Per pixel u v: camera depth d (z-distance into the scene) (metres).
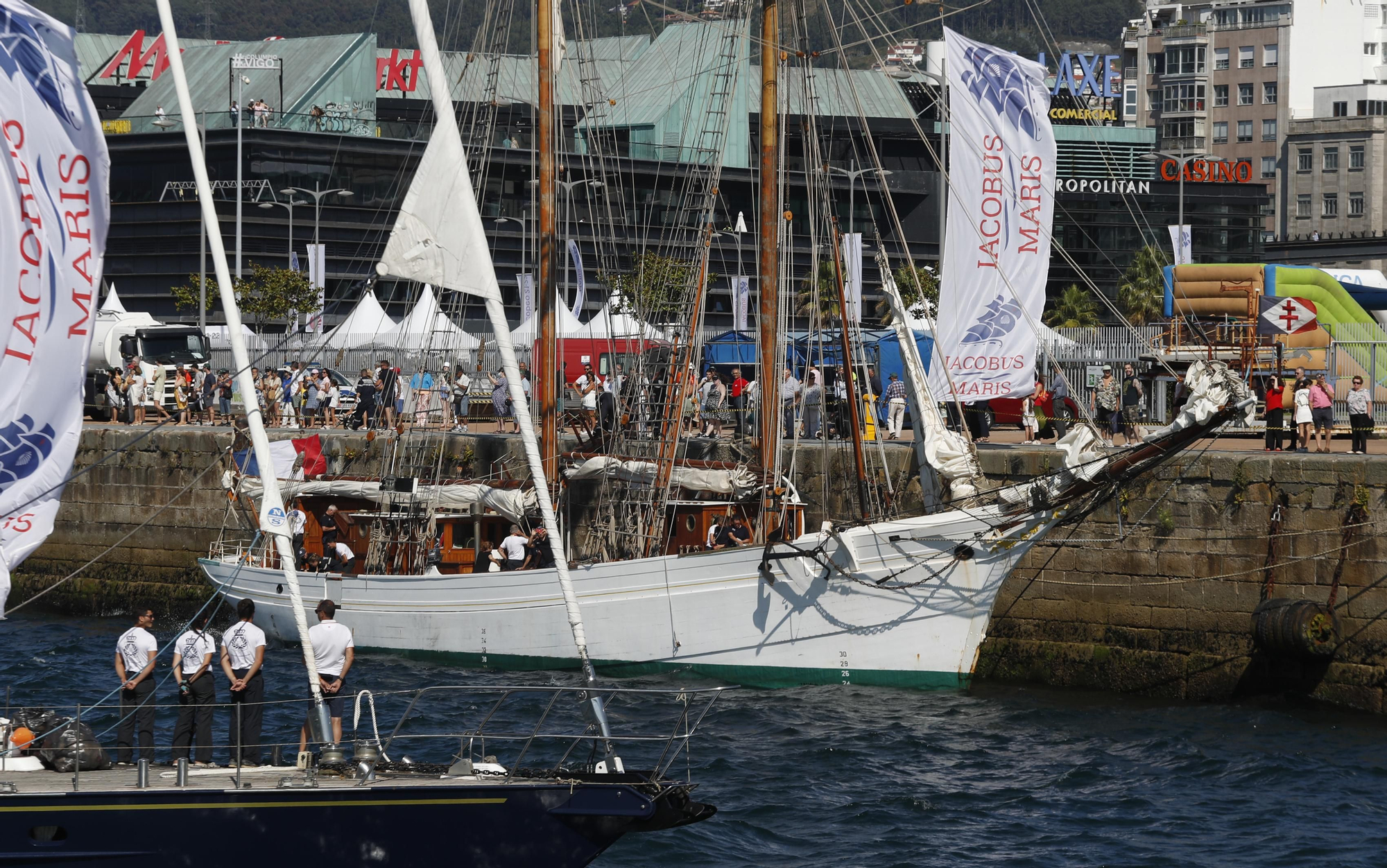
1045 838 78.06
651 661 117.12
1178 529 114.38
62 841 56.31
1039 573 120.44
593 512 139.75
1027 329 114.00
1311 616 105.50
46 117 57.50
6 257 56.56
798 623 113.25
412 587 126.94
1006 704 109.94
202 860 57.69
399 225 68.25
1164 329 167.38
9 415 56.88
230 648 70.44
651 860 73.81
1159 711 108.50
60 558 174.00
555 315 133.25
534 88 151.25
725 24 140.62
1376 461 106.44
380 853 59.66
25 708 65.88
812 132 130.88
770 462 125.12
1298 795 85.81
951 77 112.81
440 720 101.50
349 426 182.00
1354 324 161.12
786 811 82.19
